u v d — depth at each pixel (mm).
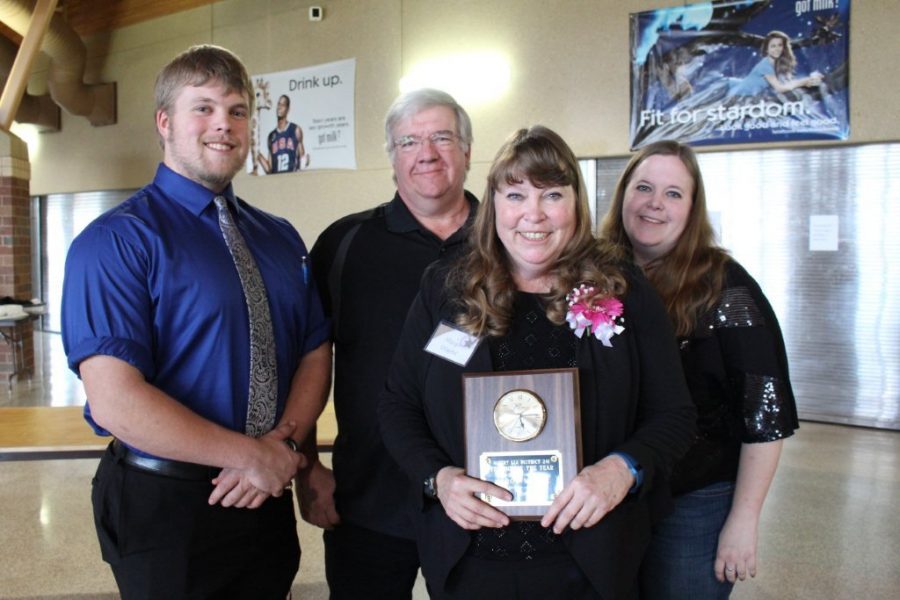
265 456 1486
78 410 2924
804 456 4223
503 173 1271
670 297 1554
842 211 4887
